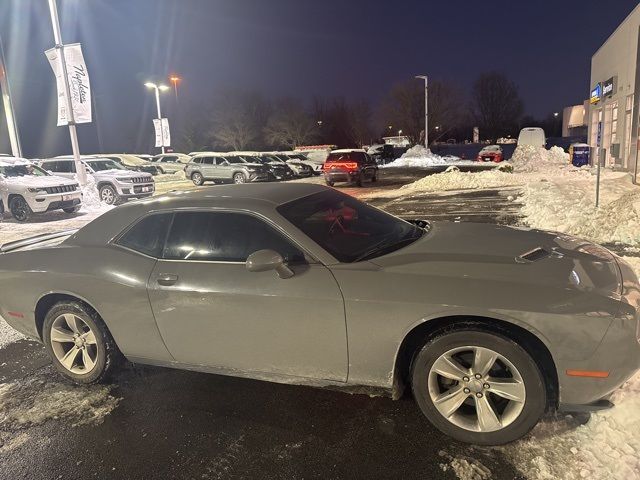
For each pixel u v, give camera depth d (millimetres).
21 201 14133
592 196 12031
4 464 3039
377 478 2693
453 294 2775
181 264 3473
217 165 26000
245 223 3438
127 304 3566
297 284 3080
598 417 2924
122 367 4137
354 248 3369
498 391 2791
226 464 2904
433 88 59531
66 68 17531
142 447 3121
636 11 19844
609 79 23859
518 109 75500
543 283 2734
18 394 3908
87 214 15750
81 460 3035
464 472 2668
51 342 4004
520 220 10156
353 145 72562
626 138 21797
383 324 2898
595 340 2580
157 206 3795
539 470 2611
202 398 3658
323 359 3104
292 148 65562
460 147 71562
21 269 4008
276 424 3260
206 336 3371
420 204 14227
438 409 2930
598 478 2496
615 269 3033
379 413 3291
